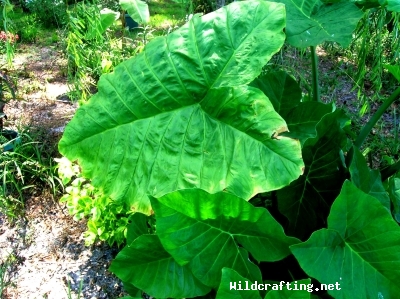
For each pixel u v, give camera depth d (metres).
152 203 0.87
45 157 2.19
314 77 1.31
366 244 0.93
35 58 3.46
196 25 0.97
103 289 1.57
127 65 1.02
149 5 4.27
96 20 2.08
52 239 1.80
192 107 0.97
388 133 2.40
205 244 0.95
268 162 0.86
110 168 1.01
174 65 0.96
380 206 0.90
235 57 0.93
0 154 1.90
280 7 0.92
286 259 1.16
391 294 0.92
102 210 1.59
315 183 1.12
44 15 4.10
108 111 1.01
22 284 1.60
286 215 1.13
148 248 1.01
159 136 0.97
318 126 0.98
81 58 2.21
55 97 2.86
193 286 1.03
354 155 1.08
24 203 1.98
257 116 0.89
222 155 0.92
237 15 0.94
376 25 2.08
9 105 2.72
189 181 0.94
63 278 1.62
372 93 2.76
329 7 1.07
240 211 0.90
